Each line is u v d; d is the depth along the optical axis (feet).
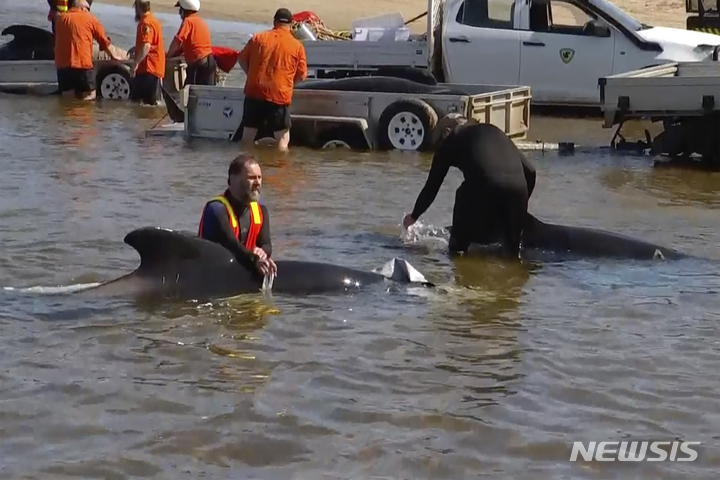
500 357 22.57
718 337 24.04
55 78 63.82
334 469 17.51
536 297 26.89
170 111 53.67
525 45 56.34
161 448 18.06
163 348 22.57
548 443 18.56
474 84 54.44
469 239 30.78
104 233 31.83
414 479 17.25
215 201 25.84
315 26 69.36
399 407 19.89
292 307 25.13
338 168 43.52
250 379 21.04
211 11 97.14
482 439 18.67
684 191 40.55
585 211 36.83
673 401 20.44
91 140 48.88
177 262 25.59
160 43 60.18
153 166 42.91
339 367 21.75
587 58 55.57
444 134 31.94
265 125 47.52
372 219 34.68
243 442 18.31
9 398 19.90
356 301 25.77
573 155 47.70
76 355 22.11
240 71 72.90
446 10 57.88
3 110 57.88
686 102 44.62
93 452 17.85
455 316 25.17
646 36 55.11
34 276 27.48
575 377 21.58
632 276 28.84
